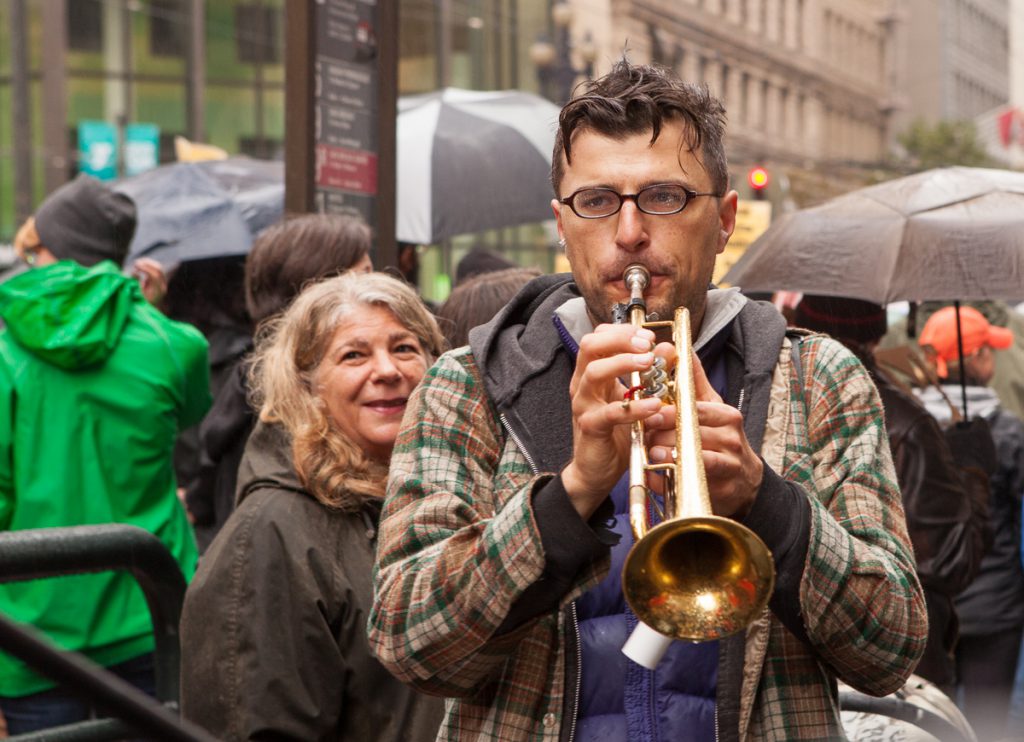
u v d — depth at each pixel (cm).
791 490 183
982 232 411
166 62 3375
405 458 203
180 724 112
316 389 289
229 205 651
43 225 439
